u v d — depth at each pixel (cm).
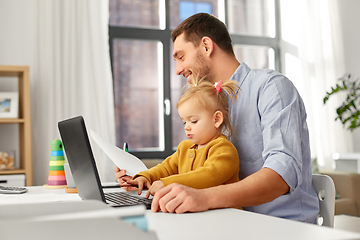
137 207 37
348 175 317
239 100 112
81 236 36
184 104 102
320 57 390
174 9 368
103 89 313
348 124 384
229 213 67
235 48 392
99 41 316
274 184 80
